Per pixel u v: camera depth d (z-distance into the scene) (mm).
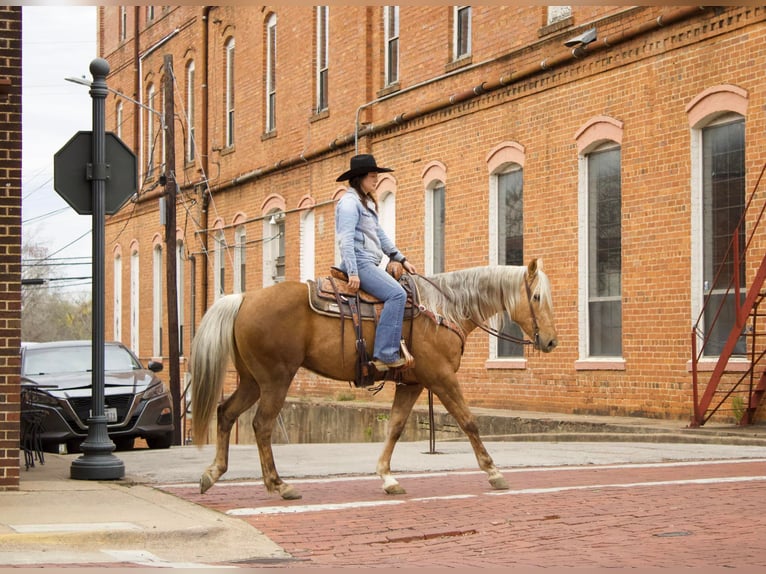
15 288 10969
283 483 10477
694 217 18000
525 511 9633
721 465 12781
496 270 10922
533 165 21531
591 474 12086
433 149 24547
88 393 18062
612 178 19938
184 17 38062
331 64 28766
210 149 36219
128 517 9391
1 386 10945
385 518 9438
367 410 24422
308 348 10406
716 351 17672
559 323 20781
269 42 32656
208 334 10352
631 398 19094
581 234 20344
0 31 11008
